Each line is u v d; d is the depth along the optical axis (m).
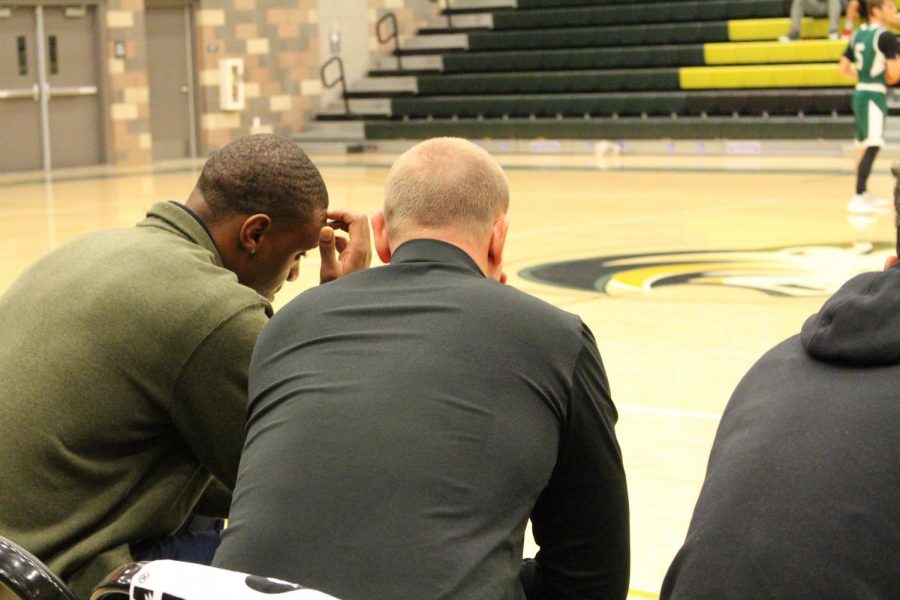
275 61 25.52
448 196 2.40
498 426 2.10
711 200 15.63
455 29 26.84
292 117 25.92
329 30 26.25
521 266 11.02
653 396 6.66
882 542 1.86
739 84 22.61
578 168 20.34
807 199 15.52
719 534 1.96
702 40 23.75
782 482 1.95
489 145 24.02
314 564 1.97
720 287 9.84
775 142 21.62
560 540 2.32
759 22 23.20
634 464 5.46
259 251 2.88
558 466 2.25
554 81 24.27
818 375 2.06
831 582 1.85
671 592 2.03
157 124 24.17
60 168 22.41
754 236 12.49
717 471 2.06
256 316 2.65
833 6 22.38
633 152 22.73
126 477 2.69
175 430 2.73
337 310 2.30
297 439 2.11
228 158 2.85
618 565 2.32
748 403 2.12
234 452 2.66
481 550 2.00
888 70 13.84
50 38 22.08
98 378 2.61
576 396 2.21
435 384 2.13
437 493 2.02
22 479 2.61
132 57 23.14
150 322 2.61
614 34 24.56
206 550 2.82
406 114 25.30
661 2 24.66
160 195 17.70
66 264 2.75
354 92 26.34
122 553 2.66
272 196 2.83
